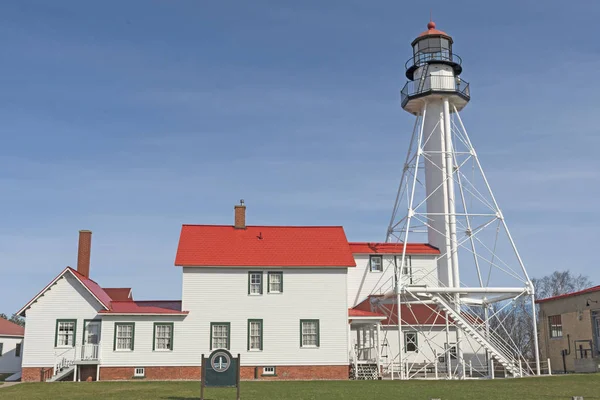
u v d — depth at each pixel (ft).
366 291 175.52
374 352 161.68
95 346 147.02
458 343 160.86
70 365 145.18
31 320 149.38
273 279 152.87
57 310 150.20
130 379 145.48
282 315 150.92
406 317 173.78
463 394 100.42
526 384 118.32
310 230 166.40
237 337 149.18
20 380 152.46
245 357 148.15
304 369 148.46
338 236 164.25
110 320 148.36
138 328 148.25
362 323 158.10
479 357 172.76
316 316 151.33
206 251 154.71
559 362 186.29
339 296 152.76
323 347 149.79
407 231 157.48
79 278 151.02
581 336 174.60
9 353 217.15
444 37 172.76
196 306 149.79
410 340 172.04
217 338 148.87
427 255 176.35
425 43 172.55
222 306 150.20
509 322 301.43
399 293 147.13
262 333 149.59
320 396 98.37
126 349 147.13
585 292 173.78
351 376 150.71
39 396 104.78
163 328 148.66
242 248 157.07
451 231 166.91
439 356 154.92
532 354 282.15
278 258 154.40
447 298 155.53
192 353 147.74
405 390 108.27
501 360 145.69
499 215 164.14
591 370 158.20
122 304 161.17
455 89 170.40
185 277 151.02
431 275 175.32
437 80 168.86
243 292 151.43
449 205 169.37
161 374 146.30
